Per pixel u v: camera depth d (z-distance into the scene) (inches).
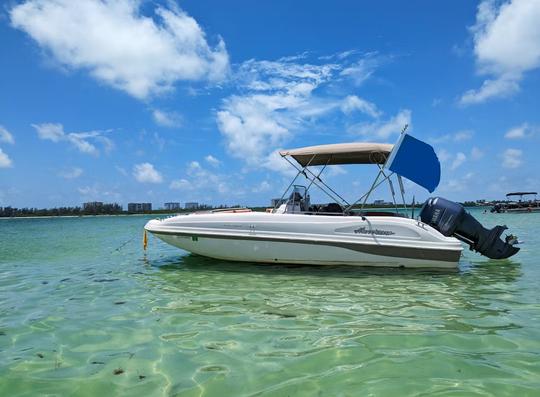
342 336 155.3
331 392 110.3
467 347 142.7
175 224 303.7
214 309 197.8
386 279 263.7
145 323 177.8
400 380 116.9
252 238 291.6
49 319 187.3
